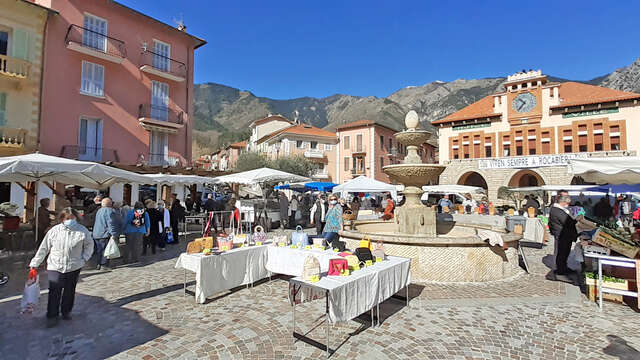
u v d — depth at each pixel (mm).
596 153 24125
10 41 16141
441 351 3746
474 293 5797
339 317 3719
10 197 14711
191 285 6367
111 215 7863
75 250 4652
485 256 6605
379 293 4508
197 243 5758
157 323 4508
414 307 5152
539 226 11641
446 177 30609
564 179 25141
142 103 20844
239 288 6156
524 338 4078
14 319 4590
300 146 43156
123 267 7918
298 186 26203
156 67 21781
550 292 5855
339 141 45375
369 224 10984
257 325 4461
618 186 11539
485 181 31219
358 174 43062
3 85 15609
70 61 17859
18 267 7777
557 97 26328
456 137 31016
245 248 6277
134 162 20234
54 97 17188
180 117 22641
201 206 18812
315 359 3561
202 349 3773
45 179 10148
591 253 5449
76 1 18109
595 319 4668
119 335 4125
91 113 18500
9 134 15539
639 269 4859
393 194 22828
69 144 17688
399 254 6730
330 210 8227
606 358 3570
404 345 3889
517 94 28047
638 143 23109
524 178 31000
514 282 6543
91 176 10461
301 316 4789
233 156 62188
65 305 4613
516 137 27922
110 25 19531
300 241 6520
